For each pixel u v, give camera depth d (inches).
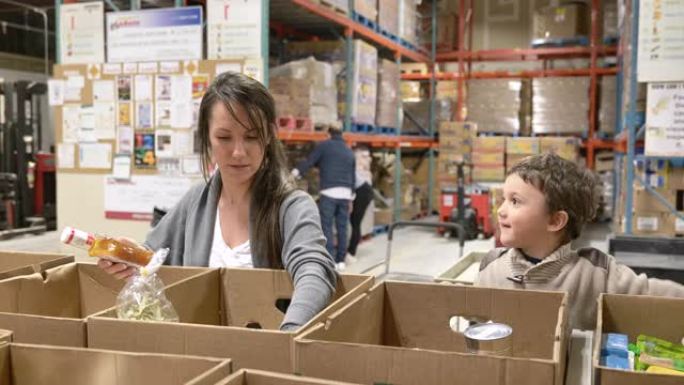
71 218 196.7
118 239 58.1
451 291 53.3
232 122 61.9
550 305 50.6
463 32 460.8
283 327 49.5
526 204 67.6
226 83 62.6
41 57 434.9
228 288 61.6
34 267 62.5
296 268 58.7
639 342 48.5
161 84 187.2
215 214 71.2
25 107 328.5
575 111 412.8
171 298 54.6
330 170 269.9
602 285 65.9
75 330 44.3
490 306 52.2
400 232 377.1
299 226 63.2
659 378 33.8
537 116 420.2
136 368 37.3
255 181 68.0
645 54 188.4
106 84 191.6
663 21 186.1
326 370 37.5
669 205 199.2
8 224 319.6
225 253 69.3
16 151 327.0
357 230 291.3
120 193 192.2
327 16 274.4
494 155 408.5
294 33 323.9
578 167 70.2
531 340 51.3
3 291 55.5
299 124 253.0
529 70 480.4
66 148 196.2
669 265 124.3
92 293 63.9
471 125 413.7
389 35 362.0
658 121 189.9
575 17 420.8
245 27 187.0
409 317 54.3
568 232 68.9
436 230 383.2
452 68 508.7
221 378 34.5
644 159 200.2
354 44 302.5
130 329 43.1
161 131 187.8
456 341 53.2
